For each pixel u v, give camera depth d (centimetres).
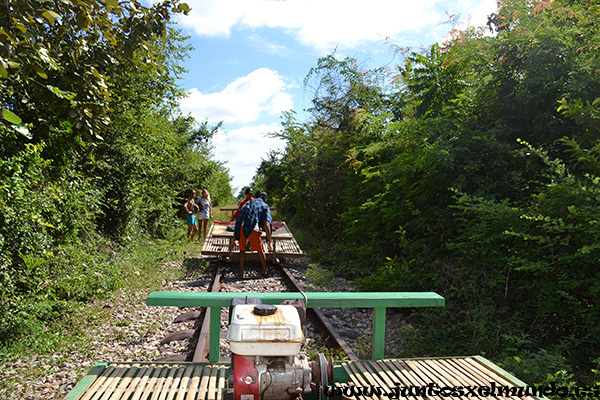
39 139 753
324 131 1541
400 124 877
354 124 1405
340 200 1429
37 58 586
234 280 943
